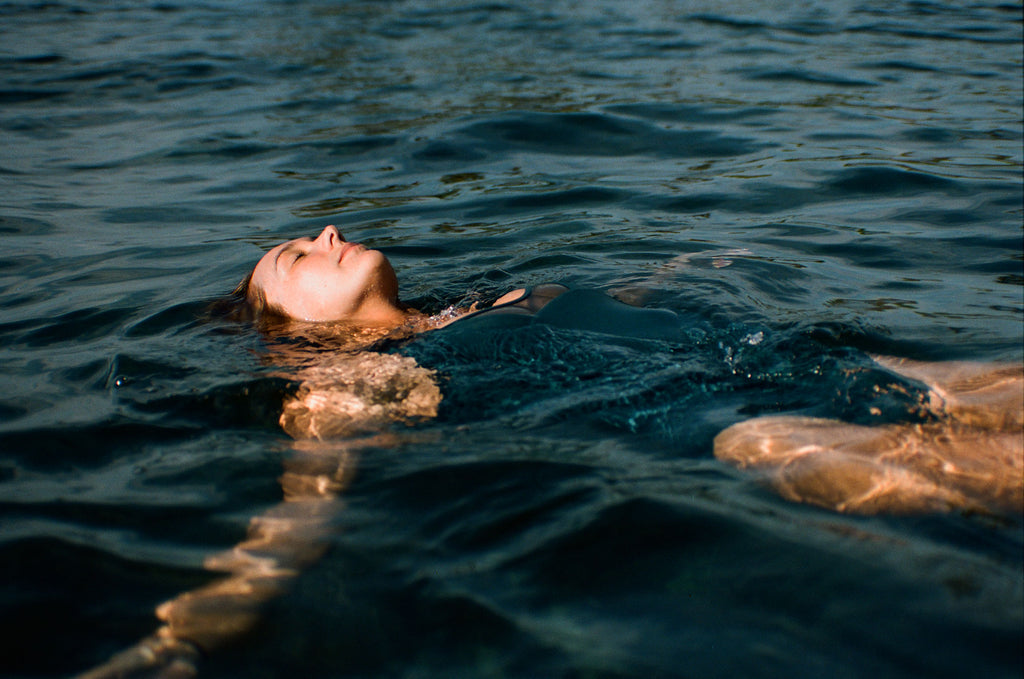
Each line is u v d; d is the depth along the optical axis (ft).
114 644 5.71
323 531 6.90
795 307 12.14
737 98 27.32
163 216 18.11
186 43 38.68
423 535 6.77
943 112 24.98
